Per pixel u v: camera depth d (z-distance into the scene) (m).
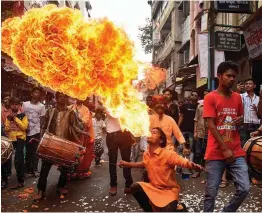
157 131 4.02
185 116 8.02
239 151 3.89
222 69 3.93
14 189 6.06
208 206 3.87
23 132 6.32
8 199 5.43
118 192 5.92
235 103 3.96
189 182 6.70
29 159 7.05
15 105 6.31
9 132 6.23
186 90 22.33
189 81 21.94
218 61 11.70
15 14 12.15
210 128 3.85
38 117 7.00
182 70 19.53
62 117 5.68
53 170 7.85
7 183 6.33
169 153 3.96
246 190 3.78
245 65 12.61
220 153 3.87
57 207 5.03
